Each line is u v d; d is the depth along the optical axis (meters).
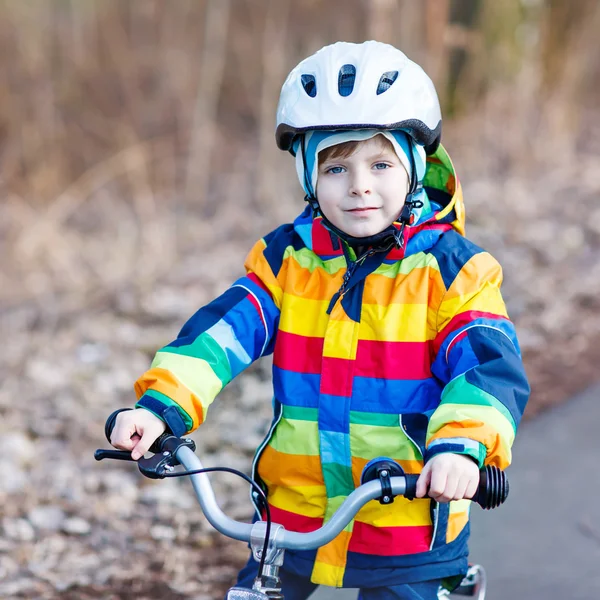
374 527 2.57
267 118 9.59
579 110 10.96
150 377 2.52
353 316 2.56
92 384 5.79
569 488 4.55
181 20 11.78
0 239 8.84
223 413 5.35
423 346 2.54
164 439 2.38
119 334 6.50
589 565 3.93
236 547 4.14
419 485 2.15
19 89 10.35
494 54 9.93
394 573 2.58
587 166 9.71
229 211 9.23
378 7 9.27
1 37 10.43
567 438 5.04
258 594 2.18
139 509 4.44
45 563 3.98
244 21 12.48
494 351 2.39
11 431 5.15
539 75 10.16
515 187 9.08
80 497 4.52
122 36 11.59
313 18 11.97
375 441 2.53
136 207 9.65
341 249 2.62
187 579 3.89
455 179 2.68
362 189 2.49
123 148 10.60
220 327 2.62
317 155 2.54
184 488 4.64
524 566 3.93
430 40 9.52
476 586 3.00
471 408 2.27
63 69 11.21
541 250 7.60
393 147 2.51
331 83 2.51
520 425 5.22
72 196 9.94
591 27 10.34
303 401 2.60
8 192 9.85
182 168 10.62
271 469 2.64
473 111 10.04
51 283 7.86
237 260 7.83
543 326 6.39
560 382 5.68
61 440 5.14
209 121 11.16
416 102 2.52
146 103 11.55
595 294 6.86
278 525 2.24
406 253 2.57
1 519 4.30
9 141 10.23
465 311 2.49
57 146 10.34
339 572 2.60
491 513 4.36
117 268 8.01
